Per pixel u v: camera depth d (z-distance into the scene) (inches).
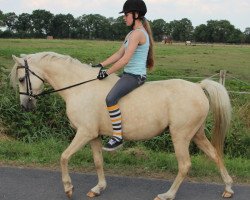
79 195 207.0
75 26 4461.1
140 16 194.2
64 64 203.5
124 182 226.7
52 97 360.5
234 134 332.5
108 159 266.7
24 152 278.4
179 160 198.2
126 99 196.1
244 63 1213.7
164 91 197.0
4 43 2058.3
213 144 208.2
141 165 258.5
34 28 4461.1
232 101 385.1
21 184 218.5
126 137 200.5
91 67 205.9
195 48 2365.9
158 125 197.3
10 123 349.1
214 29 4407.0
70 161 258.5
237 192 215.3
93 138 199.3
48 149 289.4
